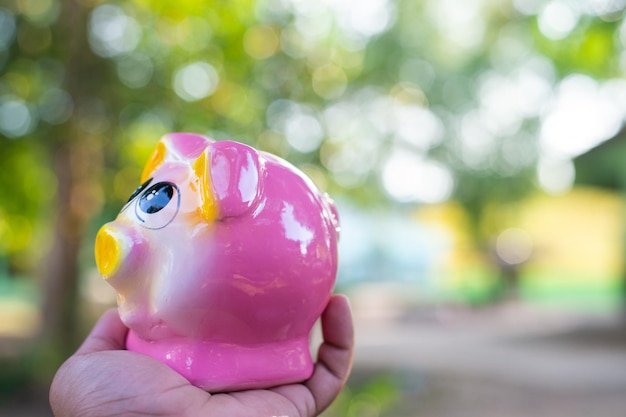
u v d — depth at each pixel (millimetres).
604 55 1455
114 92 1519
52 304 1899
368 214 4879
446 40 2480
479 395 1632
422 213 5402
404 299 4777
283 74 1636
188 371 352
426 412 1442
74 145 1598
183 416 340
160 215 354
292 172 380
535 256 5109
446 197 4512
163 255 348
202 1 1499
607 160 2777
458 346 2588
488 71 3064
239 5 1568
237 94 1636
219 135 1619
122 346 427
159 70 1595
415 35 2268
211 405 348
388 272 5277
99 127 1551
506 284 4844
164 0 1478
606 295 5008
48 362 1663
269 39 1627
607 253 5082
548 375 1929
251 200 337
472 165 4246
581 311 4297
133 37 1636
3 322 3156
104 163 1739
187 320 349
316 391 407
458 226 5043
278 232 350
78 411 347
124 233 353
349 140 2113
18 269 4691
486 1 2273
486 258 4871
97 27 1564
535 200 4734
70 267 1905
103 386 347
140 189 377
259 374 361
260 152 389
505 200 4391
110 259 352
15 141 1667
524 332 3078
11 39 1498
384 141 2404
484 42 2525
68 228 1818
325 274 370
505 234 4926
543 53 1755
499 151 4262
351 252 5168
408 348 2510
